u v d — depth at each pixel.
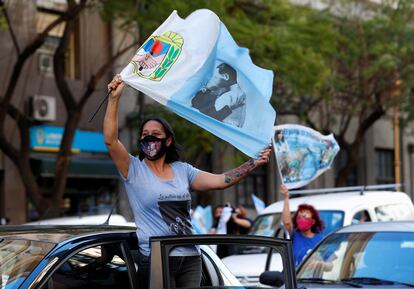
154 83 6.40
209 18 6.67
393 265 8.53
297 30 22.20
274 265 12.52
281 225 13.34
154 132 6.30
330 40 24.00
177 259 5.95
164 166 6.45
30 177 18.36
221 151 25.89
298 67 21.20
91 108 24.45
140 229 6.16
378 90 27.88
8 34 22.70
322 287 8.28
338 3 27.78
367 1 28.14
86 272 5.80
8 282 5.50
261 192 31.06
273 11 21.78
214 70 6.66
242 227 16.27
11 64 22.67
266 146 6.68
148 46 6.50
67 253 5.69
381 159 38.22
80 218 14.98
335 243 9.28
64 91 18.92
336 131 33.94
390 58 26.17
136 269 6.11
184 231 6.26
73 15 18.81
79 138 23.91
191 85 6.53
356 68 27.83
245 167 6.63
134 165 6.28
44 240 5.87
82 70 24.53
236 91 6.73
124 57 25.20
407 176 39.66
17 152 18.41
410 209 14.34
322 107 31.36
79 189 24.31
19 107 22.75
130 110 25.36
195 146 22.02
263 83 6.87
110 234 6.09
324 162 12.12
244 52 6.85
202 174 6.61
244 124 6.69
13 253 5.79
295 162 11.88
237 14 20.84
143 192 6.18
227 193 28.80
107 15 19.50
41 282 5.46
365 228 9.34
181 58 6.55
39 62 23.48
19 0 22.86
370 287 8.09
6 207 22.47
